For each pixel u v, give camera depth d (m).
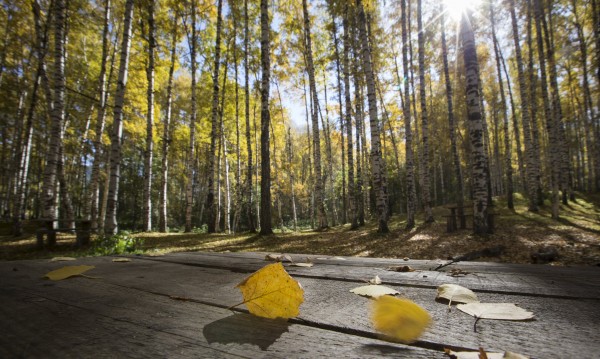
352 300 1.04
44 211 8.19
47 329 0.79
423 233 10.22
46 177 8.30
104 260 2.31
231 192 34.06
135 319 0.87
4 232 14.05
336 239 9.97
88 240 7.82
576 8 16.88
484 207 8.30
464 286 1.20
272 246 8.78
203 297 1.10
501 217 13.87
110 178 8.29
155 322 0.84
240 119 23.06
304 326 0.81
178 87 24.41
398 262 1.94
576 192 24.30
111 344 0.69
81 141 19.73
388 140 25.14
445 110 25.19
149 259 2.33
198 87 20.67
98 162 13.68
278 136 25.66
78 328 0.80
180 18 16.66
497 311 0.85
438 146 26.42
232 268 1.79
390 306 0.76
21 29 14.26
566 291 1.10
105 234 7.94
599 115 23.80
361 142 24.08
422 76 13.25
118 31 14.90
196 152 27.61
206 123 22.23
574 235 8.09
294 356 0.62
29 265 2.09
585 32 18.67
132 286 1.32
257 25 18.88
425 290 1.17
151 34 13.80
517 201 20.19
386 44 18.36
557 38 18.33
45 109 17.30
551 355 0.60
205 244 9.27
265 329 0.78
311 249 8.24
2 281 1.47
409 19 16.56
